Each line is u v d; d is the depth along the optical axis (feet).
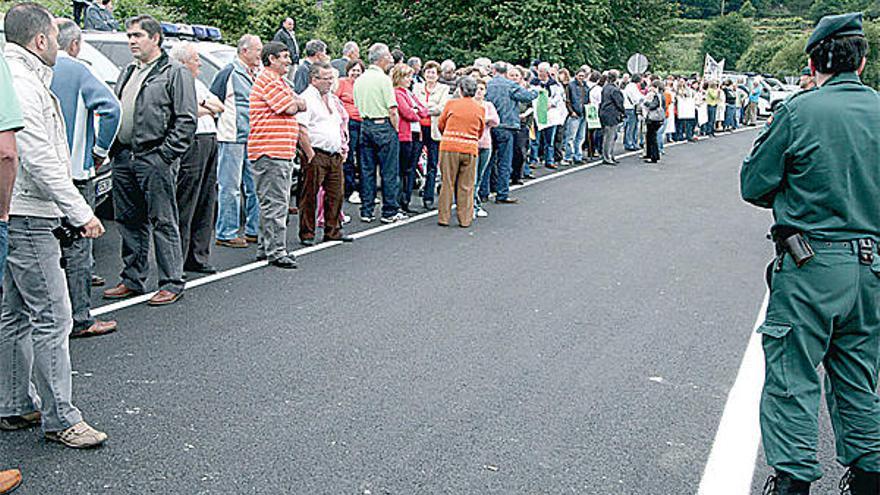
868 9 275.59
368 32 110.52
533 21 99.55
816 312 11.63
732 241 33.65
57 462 13.43
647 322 21.97
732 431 15.33
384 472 13.34
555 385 17.25
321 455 13.85
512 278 26.04
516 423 15.33
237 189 29.19
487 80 40.73
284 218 26.45
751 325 22.09
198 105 23.62
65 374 13.97
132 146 21.43
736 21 262.26
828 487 13.38
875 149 11.62
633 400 16.63
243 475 13.14
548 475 13.43
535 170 53.83
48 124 13.89
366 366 17.97
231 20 84.43
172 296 22.09
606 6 104.68
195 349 18.70
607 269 27.78
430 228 33.81
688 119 80.69
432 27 108.58
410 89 39.52
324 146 29.32
